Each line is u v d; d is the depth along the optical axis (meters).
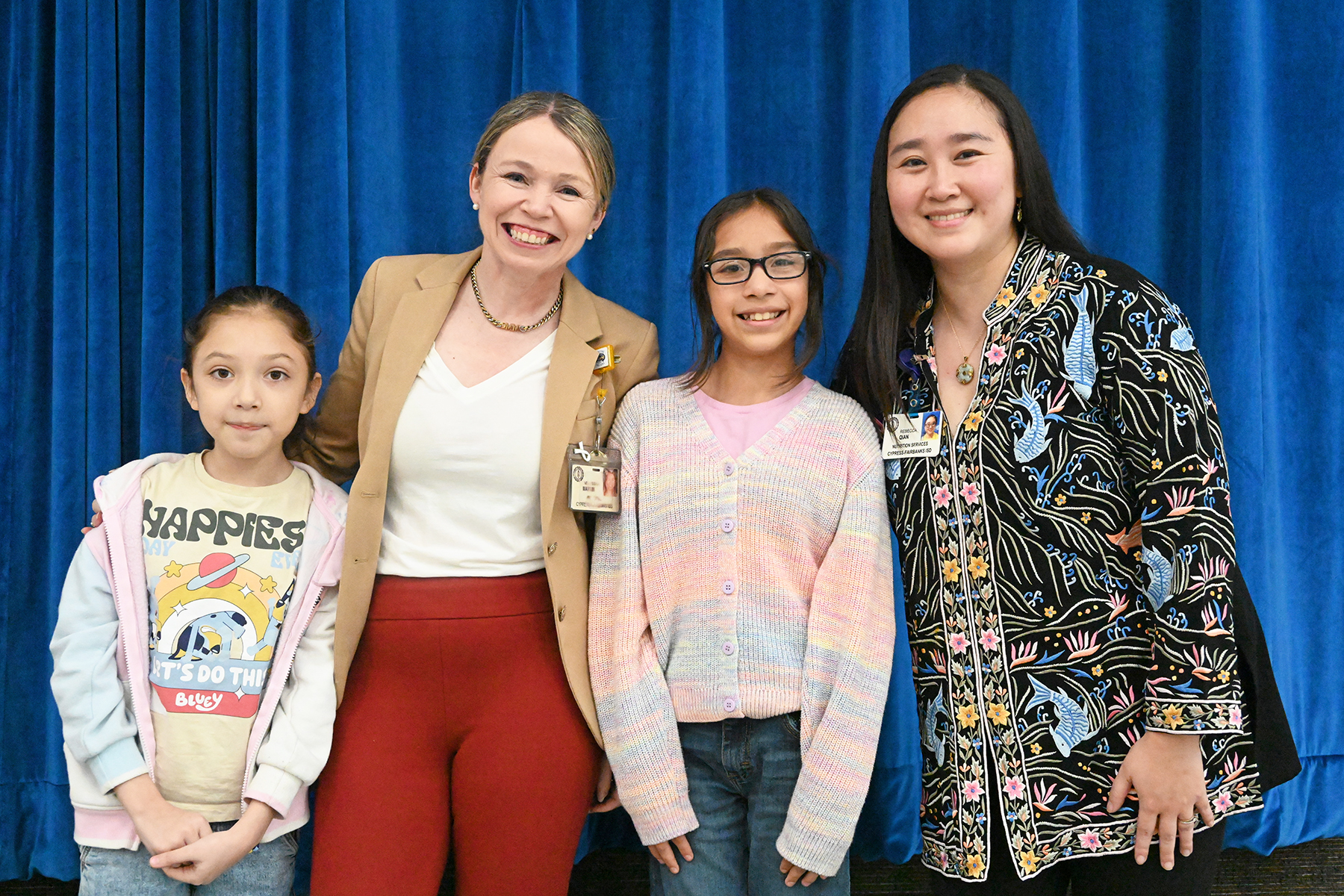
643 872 2.15
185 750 1.50
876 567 1.52
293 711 1.53
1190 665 1.29
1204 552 1.29
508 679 1.55
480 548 1.57
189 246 2.17
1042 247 1.49
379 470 1.55
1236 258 2.10
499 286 1.61
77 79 2.11
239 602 1.55
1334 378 2.25
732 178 2.26
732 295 1.58
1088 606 1.39
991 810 1.42
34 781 2.11
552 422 1.57
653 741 1.51
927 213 1.47
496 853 1.50
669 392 1.66
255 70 2.14
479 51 2.22
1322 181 2.25
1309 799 2.20
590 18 2.22
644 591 1.59
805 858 1.43
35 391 2.16
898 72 2.11
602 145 1.58
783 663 1.50
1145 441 1.33
